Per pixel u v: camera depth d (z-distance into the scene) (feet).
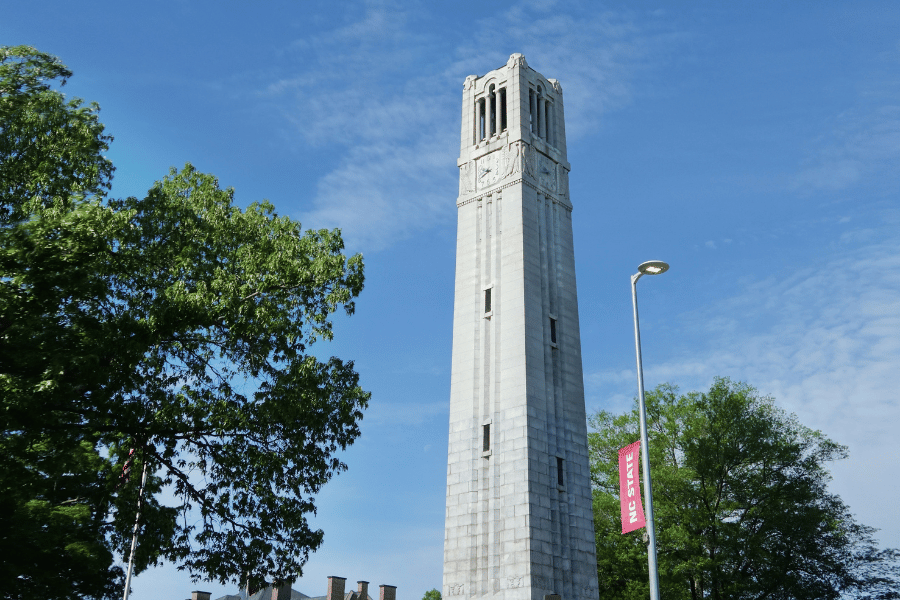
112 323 100.63
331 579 303.89
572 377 201.98
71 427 103.19
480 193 219.61
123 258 104.73
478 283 209.77
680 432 209.97
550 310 206.59
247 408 117.29
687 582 194.08
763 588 185.26
